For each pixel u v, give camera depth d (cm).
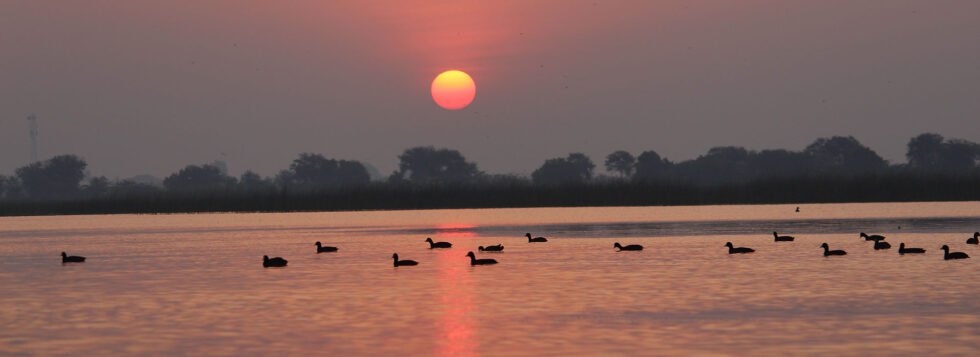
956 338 3412
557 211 16662
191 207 16838
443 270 5812
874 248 7012
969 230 9350
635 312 4025
